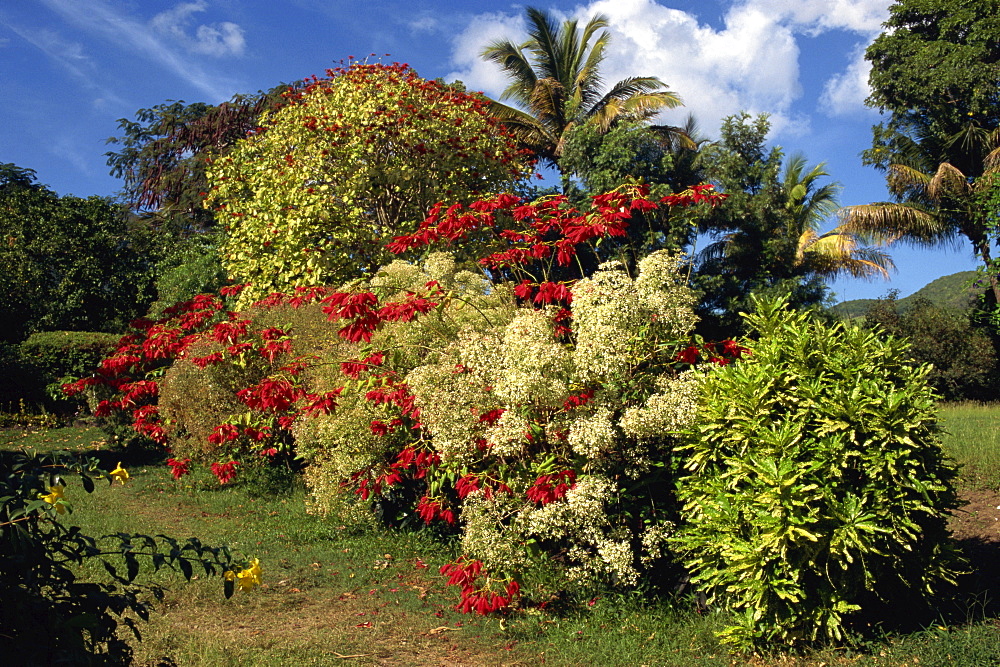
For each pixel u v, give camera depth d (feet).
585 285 16.83
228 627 16.01
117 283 65.10
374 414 21.53
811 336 14.92
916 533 13.84
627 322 16.19
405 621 16.56
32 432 44.78
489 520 16.40
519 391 15.76
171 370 31.50
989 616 14.16
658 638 14.62
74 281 63.77
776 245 59.31
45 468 8.82
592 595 16.87
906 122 68.90
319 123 40.98
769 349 14.83
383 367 21.39
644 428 15.25
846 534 12.83
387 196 44.21
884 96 69.46
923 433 13.91
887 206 62.08
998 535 18.04
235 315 30.22
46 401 51.34
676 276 16.93
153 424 33.24
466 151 43.37
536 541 16.76
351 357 22.25
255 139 45.68
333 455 22.53
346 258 40.09
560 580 17.84
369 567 20.45
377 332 22.18
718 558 14.52
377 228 44.37
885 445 13.38
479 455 17.79
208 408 30.58
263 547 22.39
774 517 12.99
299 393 25.45
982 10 65.31
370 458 21.53
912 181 63.77
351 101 41.19
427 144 41.52
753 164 60.29
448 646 15.12
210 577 19.07
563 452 16.80
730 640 13.76
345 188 41.29
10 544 7.73
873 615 14.32
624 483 16.38
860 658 12.84
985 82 61.57
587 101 76.48
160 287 54.75
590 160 57.72
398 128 40.88
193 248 60.29
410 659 14.39
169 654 13.56
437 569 20.13
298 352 27.81
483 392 16.98
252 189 43.68
